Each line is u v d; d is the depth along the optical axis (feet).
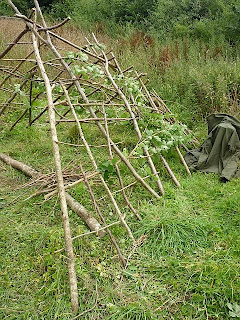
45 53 28.78
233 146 16.12
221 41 30.01
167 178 15.94
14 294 10.19
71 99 15.49
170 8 36.68
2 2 52.31
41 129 20.54
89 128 20.16
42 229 12.52
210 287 10.05
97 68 14.08
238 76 22.44
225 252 11.27
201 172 16.33
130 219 12.96
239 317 9.37
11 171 16.42
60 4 48.44
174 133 15.67
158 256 11.47
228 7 32.35
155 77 25.21
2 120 21.67
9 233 12.44
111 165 11.96
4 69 18.58
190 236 12.15
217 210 13.62
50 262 10.93
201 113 21.63
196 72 22.63
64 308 9.70
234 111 20.43
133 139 19.07
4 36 32.45
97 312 9.66
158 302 9.87
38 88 16.21
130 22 36.88
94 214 13.33
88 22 40.40
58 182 10.38
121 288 10.32
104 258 11.29
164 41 32.35
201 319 9.48
